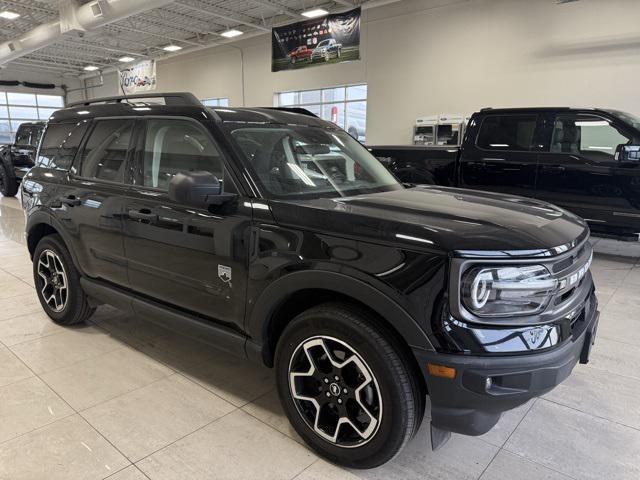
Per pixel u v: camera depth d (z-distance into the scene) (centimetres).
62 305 334
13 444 209
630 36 802
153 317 265
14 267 505
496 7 955
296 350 199
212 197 208
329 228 183
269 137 245
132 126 276
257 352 215
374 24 1168
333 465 198
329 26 1181
